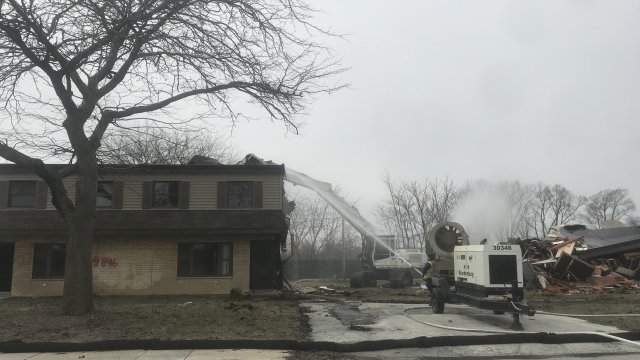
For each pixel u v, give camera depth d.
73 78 13.84
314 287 30.09
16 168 24.17
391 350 10.30
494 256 12.37
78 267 13.34
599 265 27.72
